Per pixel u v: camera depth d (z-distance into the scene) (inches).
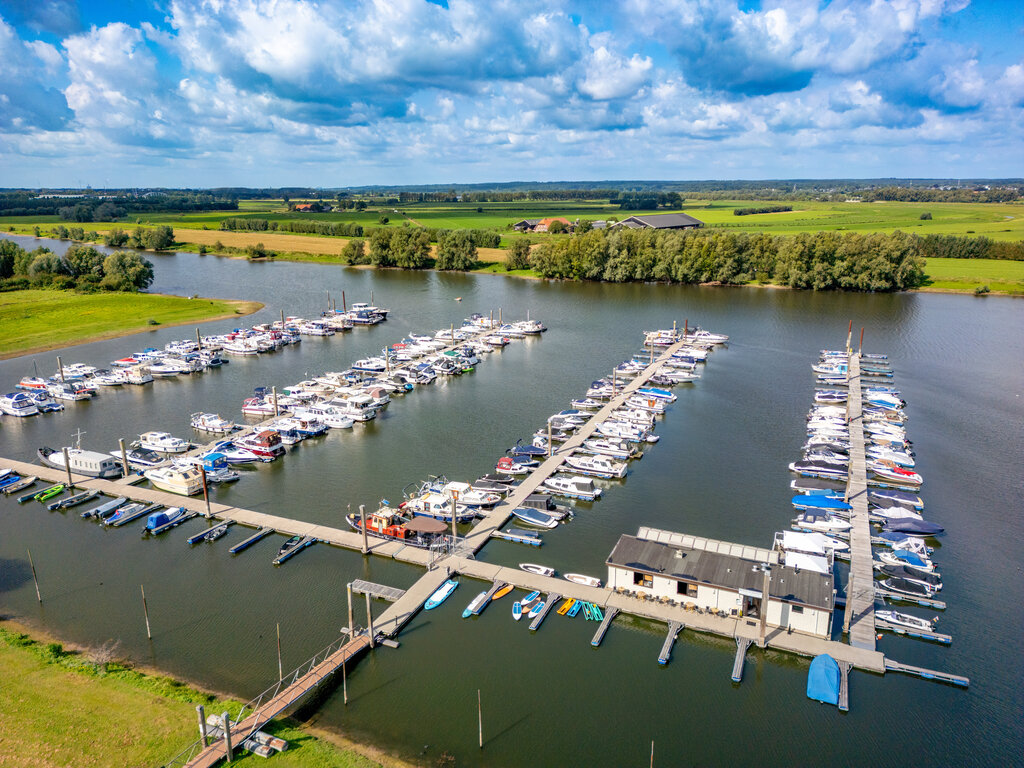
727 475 3503.9
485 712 1909.4
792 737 1843.0
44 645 2176.4
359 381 5157.5
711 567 2379.4
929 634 2231.8
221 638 2240.4
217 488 3378.4
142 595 2481.5
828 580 2276.1
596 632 2250.2
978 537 2866.6
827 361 5497.1
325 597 2474.2
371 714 1894.7
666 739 1830.7
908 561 2618.1
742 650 2133.4
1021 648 2194.9
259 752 1691.7
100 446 3934.5
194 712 1850.4
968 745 1824.6
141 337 6609.3
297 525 2970.0
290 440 3919.8
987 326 6761.8
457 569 2603.3
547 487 3329.2
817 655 2106.3
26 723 1775.3
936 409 4441.4
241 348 6146.7
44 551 2797.7
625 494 3294.8
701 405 4623.5
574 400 4739.2
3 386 5103.3
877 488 3289.9
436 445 3946.9
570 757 1764.3
